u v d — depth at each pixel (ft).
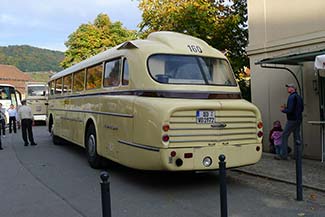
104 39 119.44
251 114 24.36
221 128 23.15
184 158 22.08
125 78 26.00
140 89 24.16
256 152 24.40
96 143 30.37
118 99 26.00
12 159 37.35
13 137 61.26
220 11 56.95
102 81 29.91
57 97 46.11
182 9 53.01
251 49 37.86
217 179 26.89
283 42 34.76
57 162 35.04
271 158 33.17
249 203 20.95
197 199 21.97
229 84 26.21
